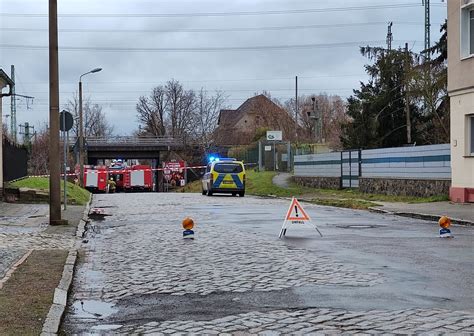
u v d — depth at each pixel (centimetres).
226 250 1193
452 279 859
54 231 1550
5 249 1216
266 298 764
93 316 700
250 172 5191
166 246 1276
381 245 1233
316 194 3447
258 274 923
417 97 3797
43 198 2469
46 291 795
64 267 991
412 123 3991
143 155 7769
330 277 888
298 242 1298
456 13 2336
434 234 1429
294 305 723
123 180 6669
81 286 876
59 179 1692
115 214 2183
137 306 745
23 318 651
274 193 3769
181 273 952
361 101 4075
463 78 2288
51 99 1669
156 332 623
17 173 2980
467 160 2267
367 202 2475
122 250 1245
